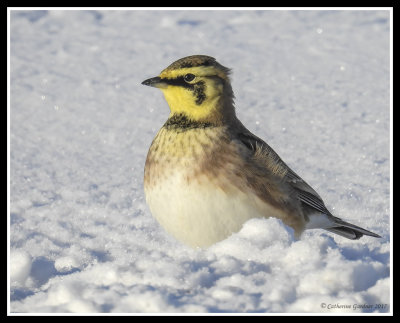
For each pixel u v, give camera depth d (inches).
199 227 368.2
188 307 301.7
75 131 663.8
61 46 903.7
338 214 477.4
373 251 368.5
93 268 346.0
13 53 876.0
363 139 625.6
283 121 668.7
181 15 1035.3
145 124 681.6
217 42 909.8
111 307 307.1
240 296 309.7
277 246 342.0
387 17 999.0
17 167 576.7
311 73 799.7
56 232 451.5
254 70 807.1
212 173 364.2
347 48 880.3
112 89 771.4
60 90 767.1
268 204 378.6
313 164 574.2
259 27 974.4
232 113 397.1
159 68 828.0
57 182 548.7
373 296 311.4
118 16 1034.7
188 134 373.1
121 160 600.1
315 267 326.6
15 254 380.8
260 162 378.6
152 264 343.9
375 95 733.3
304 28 962.7
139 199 516.7
